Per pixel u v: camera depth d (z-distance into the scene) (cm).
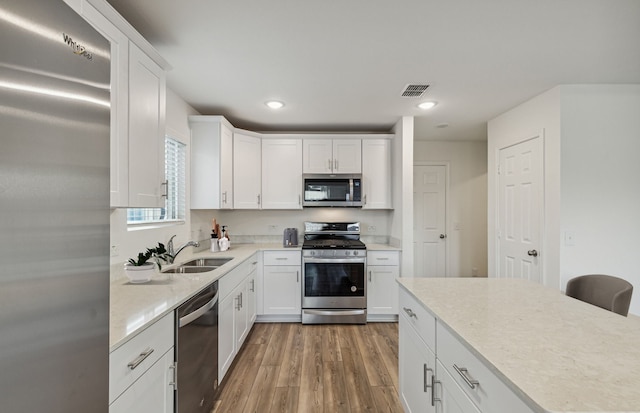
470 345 102
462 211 478
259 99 296
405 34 187
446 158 477
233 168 351
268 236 413
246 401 209
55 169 63
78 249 70
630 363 89
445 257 477
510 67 230
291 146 383
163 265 244
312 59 218
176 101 283
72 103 68
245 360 266
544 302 150
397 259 357
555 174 268
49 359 61
